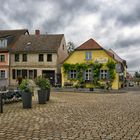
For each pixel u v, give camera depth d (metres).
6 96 21.02
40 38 63.84
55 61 59.78
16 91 22.97
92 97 29.66
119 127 11.97
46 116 14.73
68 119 13.86
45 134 10.44
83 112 16.52
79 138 9.91
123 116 15.14
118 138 9.98
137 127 12.00
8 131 10.86
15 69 61.62
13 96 22.14
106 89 51.69
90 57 56.69
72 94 34.91
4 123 12.53
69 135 10.33
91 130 11.27
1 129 11.22
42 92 20.98
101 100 25.58
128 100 25.97
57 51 59.84
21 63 61.38
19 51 61.28
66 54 66.50
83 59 57.06
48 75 60.09
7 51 61.91
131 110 17.83
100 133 10.74
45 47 60.78
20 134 10.38
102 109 18.16
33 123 12.59
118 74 55.97
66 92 40.19
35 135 10.25
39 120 13.41
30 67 60.88
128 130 11.36
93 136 10.23
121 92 43.12
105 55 56.06
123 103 22.72
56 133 10.63
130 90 50.16
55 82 59.34
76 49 57.31
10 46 63.03
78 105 20.47
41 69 60.38
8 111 16.61
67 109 17.86
